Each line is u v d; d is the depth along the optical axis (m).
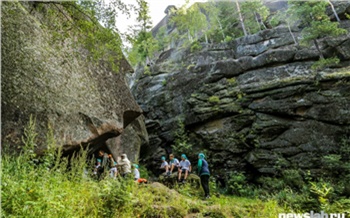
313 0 14.87
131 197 4.30
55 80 6.60
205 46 20.17
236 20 23.22
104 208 3.88
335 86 12.40
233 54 18.06
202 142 14.82
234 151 13.45
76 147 6.57
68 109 6.60
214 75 16.62
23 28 6.44
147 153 16.92
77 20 6.30
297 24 17.28
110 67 9.04
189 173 9.97
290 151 12.14
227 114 14.62
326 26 13.73
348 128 11.39
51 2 6.41
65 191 3.58
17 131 5.34
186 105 16.81
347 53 13.80
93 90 7.73
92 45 6.44
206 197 7.36
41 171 3.52
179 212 4.63
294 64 14.76
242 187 11.98
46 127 5.86
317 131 11.99
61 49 7.22
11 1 6.46
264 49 16.88
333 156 10.74
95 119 7.23
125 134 12.43
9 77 5.66
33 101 5.88
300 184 10.51
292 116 12.92
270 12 24.44
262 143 12.93
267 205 5.84
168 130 16.78
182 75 18.14
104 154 9.64
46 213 2.84
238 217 5.11
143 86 20.17
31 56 6.30
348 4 16.38
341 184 9.37
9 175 3.49
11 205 2.74
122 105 8.71
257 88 14.30
